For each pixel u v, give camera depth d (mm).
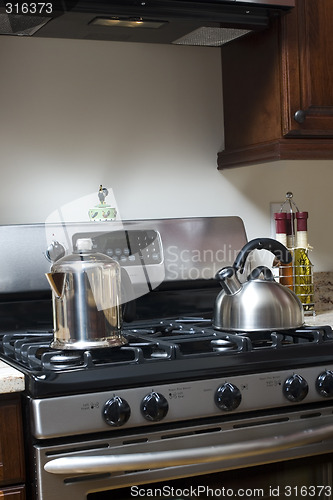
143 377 1535
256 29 2133
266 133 2203
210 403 1582
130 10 1920
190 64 2375
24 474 1526
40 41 2186
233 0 1991
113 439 1511
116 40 2209
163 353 1646
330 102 2164
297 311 1851
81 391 1488
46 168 2201
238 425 1618
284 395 1656
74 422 1469
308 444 1692
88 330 1640
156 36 2168
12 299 1987
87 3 1866
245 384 1616
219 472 1620
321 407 1711
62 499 1479
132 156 2307
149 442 1535
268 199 2486
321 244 2561
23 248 1995
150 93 2326
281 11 2082
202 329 1879
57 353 1579
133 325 2020
